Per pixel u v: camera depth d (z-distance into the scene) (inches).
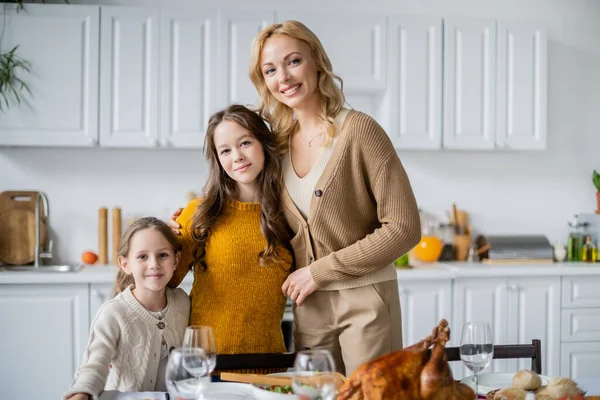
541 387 54.6
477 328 52.4
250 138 70.2
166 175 144.3
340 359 74.9
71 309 122.3
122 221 143.1
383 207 69.9
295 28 69.8
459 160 153.5
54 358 122.0
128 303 68.9
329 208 70.0
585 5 156.4
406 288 130.4
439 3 150.5
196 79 130.4
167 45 129.7
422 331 130.9
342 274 68.7
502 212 155.1
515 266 136.3
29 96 127.3
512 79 139.9
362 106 146.0
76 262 142.0
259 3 144.5
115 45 129.0
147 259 68.9
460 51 137.6
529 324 134.6
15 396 121.5
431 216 152.9
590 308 136.9
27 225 137.4
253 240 71.3
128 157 143.2
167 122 130.3
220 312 70.7
